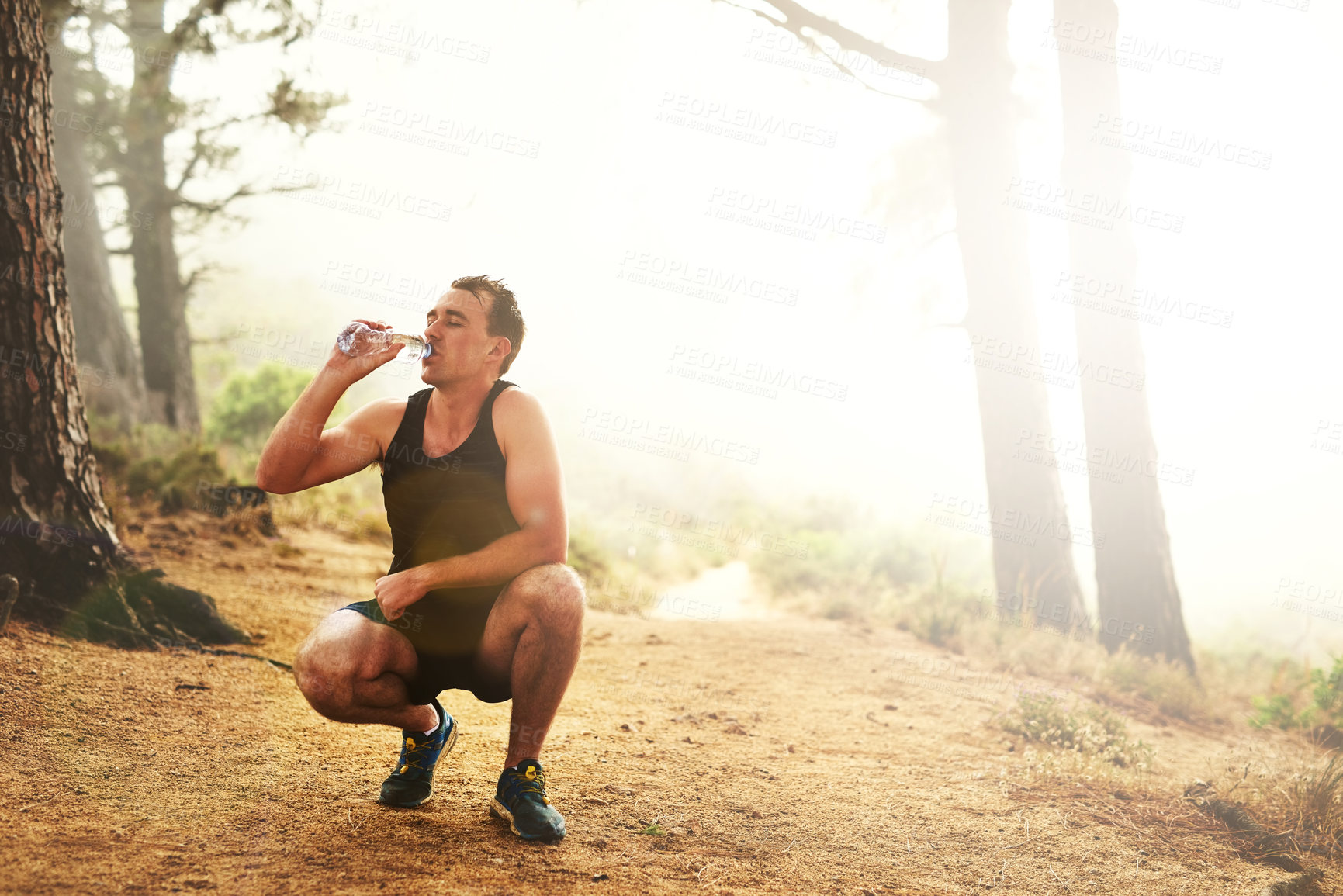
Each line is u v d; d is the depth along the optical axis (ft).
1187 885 8.55
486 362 7.70
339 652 7.10
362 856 6.86
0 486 12.38
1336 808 11.07
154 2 43.80
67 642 11.69
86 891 5.81
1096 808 10.96
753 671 18.28
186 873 6.28
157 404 50.80
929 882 8.02
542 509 7.47
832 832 9.06
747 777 10.71
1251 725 19.90
